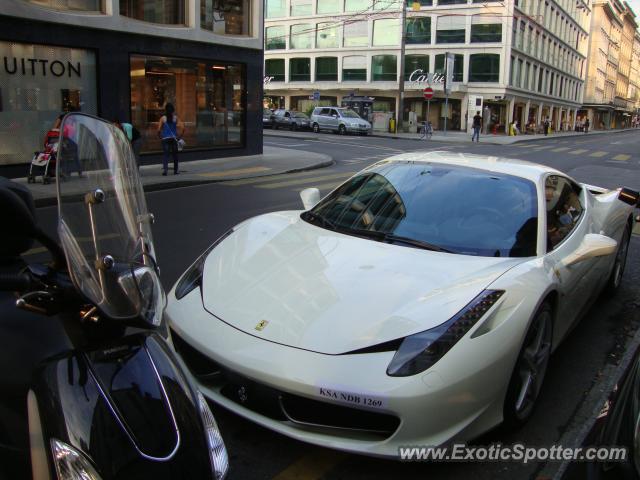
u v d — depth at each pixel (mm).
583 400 3652
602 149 31859
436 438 2635
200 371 3021
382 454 2600
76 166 1831
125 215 2107
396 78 51469
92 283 1765
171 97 16438
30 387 1809
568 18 68375
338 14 53375
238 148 18906
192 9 16297
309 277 3213
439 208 3965
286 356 2709
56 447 1680
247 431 3084
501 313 2928
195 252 6832
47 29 12852
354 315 2857
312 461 2891
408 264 3336
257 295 3115
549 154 26578
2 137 12430
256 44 18594
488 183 4133
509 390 2969
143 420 1775
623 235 5656
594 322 5039
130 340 1990
